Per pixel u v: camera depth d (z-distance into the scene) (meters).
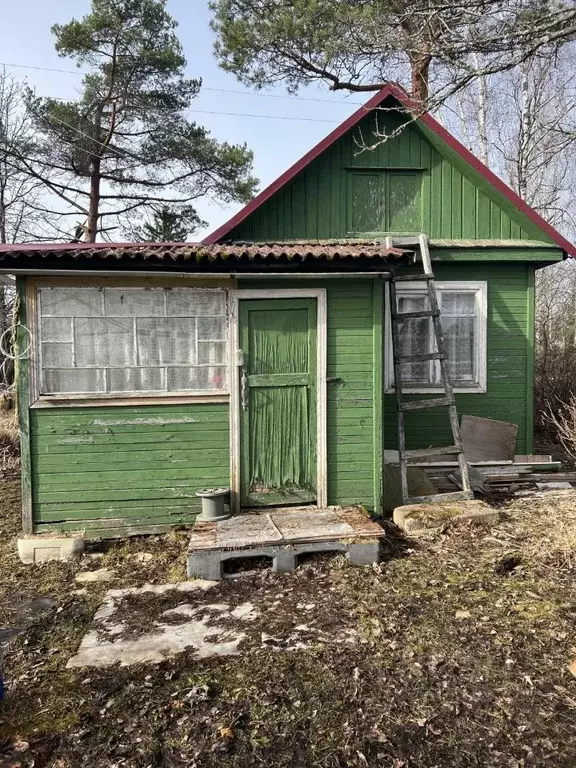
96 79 16.64
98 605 4.31
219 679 3.28
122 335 5.62
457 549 5.18
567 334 17.53
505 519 6.01
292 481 5.77
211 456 5.70
